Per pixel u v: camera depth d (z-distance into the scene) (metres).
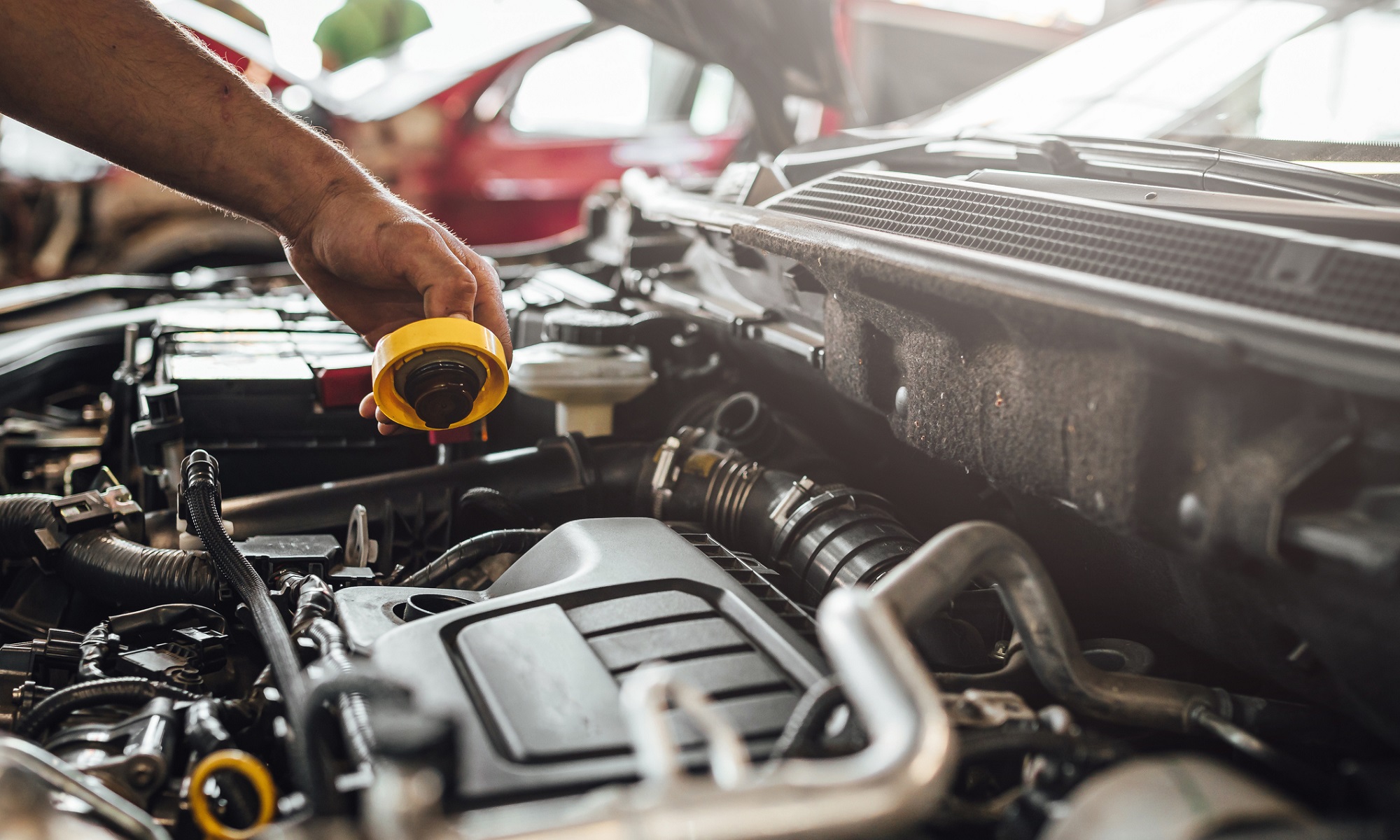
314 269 1.41
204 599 1.25
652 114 5.65
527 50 4.86
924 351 1.07
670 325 1.82
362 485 1.51
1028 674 1.04
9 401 2.09
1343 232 1.02
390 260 1.28
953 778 0.86
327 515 1.47
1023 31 5.09
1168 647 1.24
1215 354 0.72
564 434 1.65
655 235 2.29
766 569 1.17
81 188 4.89
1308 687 0.93
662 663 0.91
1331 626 0.76
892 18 5.22
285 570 1.24
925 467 1.48
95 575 1.31
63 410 2.39
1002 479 0.98
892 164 1.72
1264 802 0.61
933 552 0.82
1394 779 0.68
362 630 1.03
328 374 1.60
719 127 5.81
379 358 1.17
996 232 1.03
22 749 0.71
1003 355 0.95
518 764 0.77
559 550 1.16
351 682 0.75
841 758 0.77
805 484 1.30
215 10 4.61
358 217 1.30
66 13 1.27
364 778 0.76
